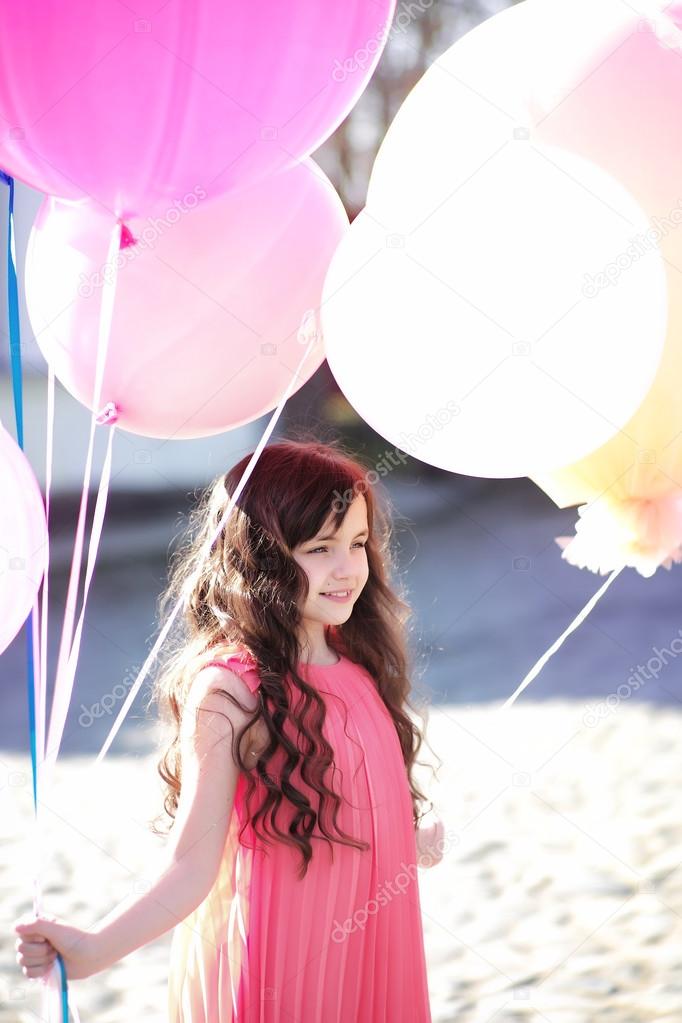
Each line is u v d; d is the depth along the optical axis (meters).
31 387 9.13
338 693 1.79
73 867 3.70
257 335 2.02
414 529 9.91
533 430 1.76
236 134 1.75
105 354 1.89
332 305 1.77
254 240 1.98
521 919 3.25
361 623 1.98
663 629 6.48
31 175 1.81
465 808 4.04
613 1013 2.73
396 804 1.78
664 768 4.31
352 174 7.50
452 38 7.37
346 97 1.86
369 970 1.71
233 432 8.54
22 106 1.69
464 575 8.12
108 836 3.93
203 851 1.62
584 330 1.68
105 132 1.71
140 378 2.03
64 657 1.85
